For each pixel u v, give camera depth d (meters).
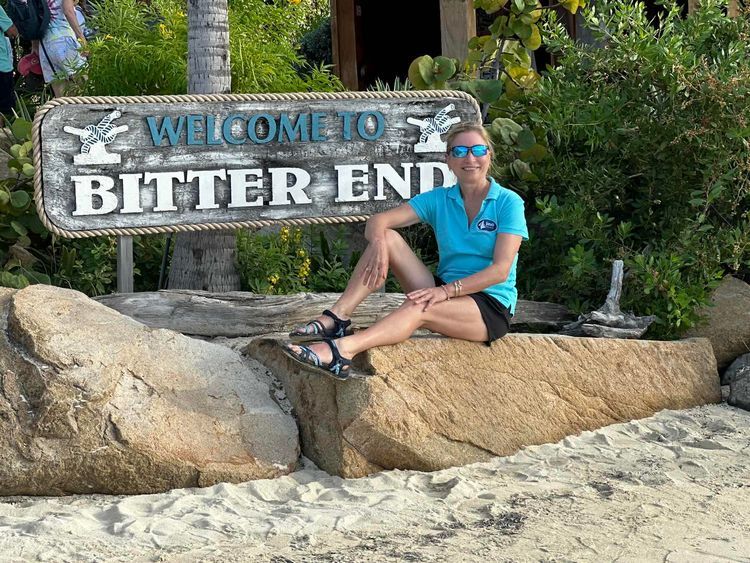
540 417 5.79
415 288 5.69
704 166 7.22
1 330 5.21
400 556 4.17
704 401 6.55
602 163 7.58
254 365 5.80
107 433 4.97
